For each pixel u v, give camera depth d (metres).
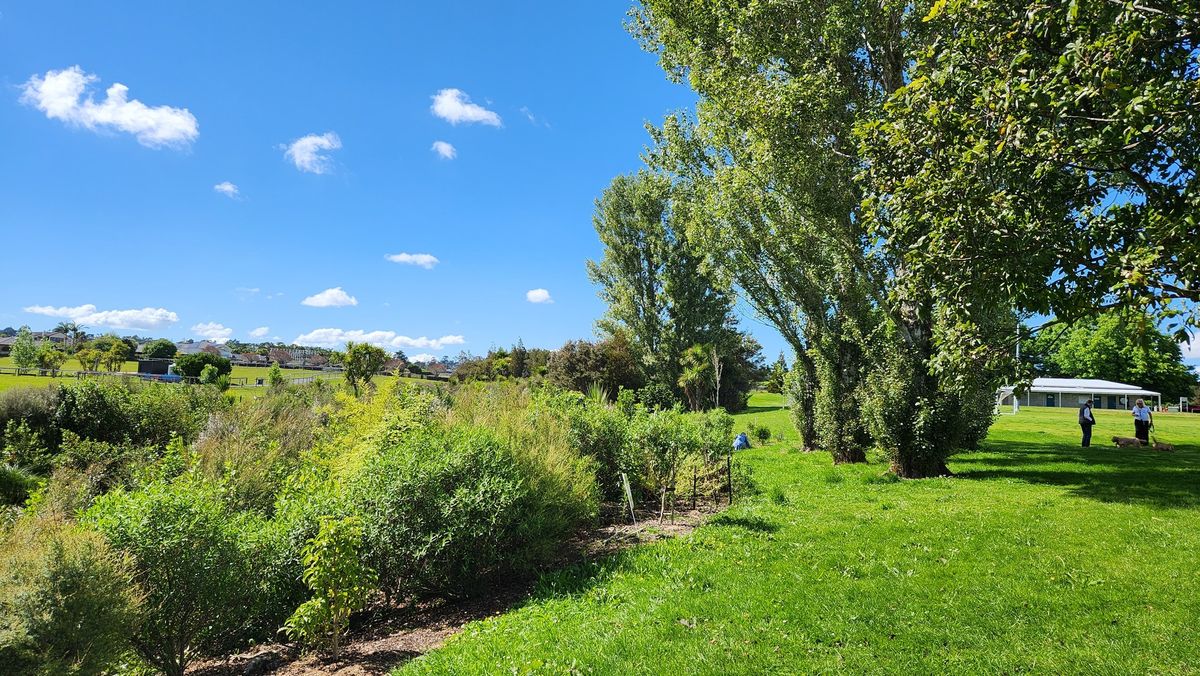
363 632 6.22
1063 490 11.91
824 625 5.15
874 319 17.03
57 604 3.64
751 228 18.06
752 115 14.30
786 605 5.64
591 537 9.41
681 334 37.72
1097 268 4.99
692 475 12.50
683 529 9.52
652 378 38.12
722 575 6.64
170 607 4.80
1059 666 4.35
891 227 6.71
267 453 10.13
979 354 6.23
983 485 12.80
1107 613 5.27
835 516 9.76
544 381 16.33
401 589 6.77
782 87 13.92
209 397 18.64
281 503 6.76
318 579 5.26
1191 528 8.37
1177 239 4.61
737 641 4.89
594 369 42.38
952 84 6.25
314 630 5.16
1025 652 4.58
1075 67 4.83
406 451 7.35
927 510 10.08
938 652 4.62
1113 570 6.47
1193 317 4.69
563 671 4.47
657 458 11.30
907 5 13.23
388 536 6.48
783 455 20.16
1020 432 28.98
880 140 6.88
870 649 4.70
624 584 6.59
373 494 6.73
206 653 5.49
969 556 7.12
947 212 5.77
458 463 7.14
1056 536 8.00
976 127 5.76
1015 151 5.48
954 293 5.71
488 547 6.90
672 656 4.64
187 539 4.95
